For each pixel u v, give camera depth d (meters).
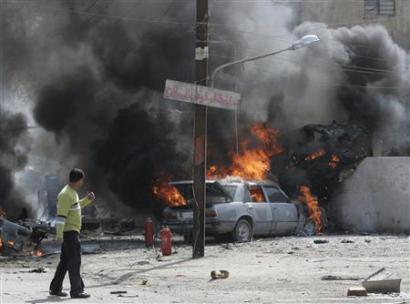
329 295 11.12
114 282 13.62
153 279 13.80
